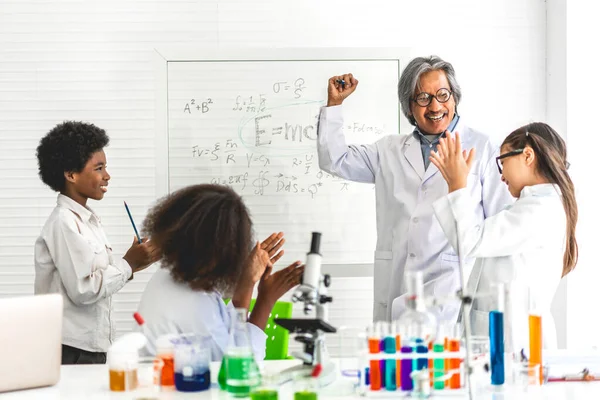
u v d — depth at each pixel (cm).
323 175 388
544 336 250
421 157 321
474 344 201
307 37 392
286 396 190
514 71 398
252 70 385
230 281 208
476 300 272
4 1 386
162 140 384
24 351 202
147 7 388
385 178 329
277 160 387
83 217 311
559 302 386
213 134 385
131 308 391
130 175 392
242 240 208
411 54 386
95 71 389
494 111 397
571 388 198
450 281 304
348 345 215
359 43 393
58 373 208
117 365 201
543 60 398
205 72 383
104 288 299
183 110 384
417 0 393
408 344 187
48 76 388
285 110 386
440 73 310
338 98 341
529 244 247
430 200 312
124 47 389
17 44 387
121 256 392
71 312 302
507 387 196
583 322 379
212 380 207
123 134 391
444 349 189
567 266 256
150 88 391
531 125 266
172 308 207
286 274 227
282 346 312
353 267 389
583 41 376
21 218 391
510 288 210
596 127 378
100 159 316
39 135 389
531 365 195
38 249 306
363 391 192
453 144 260
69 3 387
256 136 386
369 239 390
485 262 268
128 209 366
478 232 247
